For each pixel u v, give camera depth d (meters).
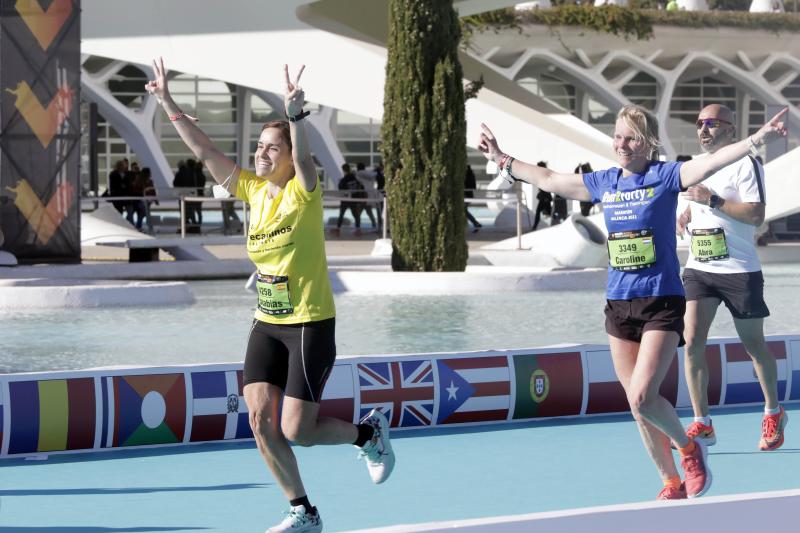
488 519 5.02
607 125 97.25
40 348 16.36
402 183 25.17
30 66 26.89
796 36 93.81
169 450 10.18
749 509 5.36
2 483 8.92
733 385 12.21
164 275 28.98
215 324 19.38
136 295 22.66
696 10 91.31
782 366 12.46
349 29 47.12
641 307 7.87
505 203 50.41
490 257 31.44
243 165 81.56
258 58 46.25
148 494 8.55
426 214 24.98
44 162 27.22
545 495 8.52
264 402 7.29
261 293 7.32
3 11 26.64
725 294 9.75
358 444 7.69
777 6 96.06
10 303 22.00
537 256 31.53
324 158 74.62
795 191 32.81
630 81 97.94
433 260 25.16
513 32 85.88
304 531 7.27
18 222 27.12
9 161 26.95
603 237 32.19
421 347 16.23
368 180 45.44
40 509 8.10
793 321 19.38
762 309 9.76
